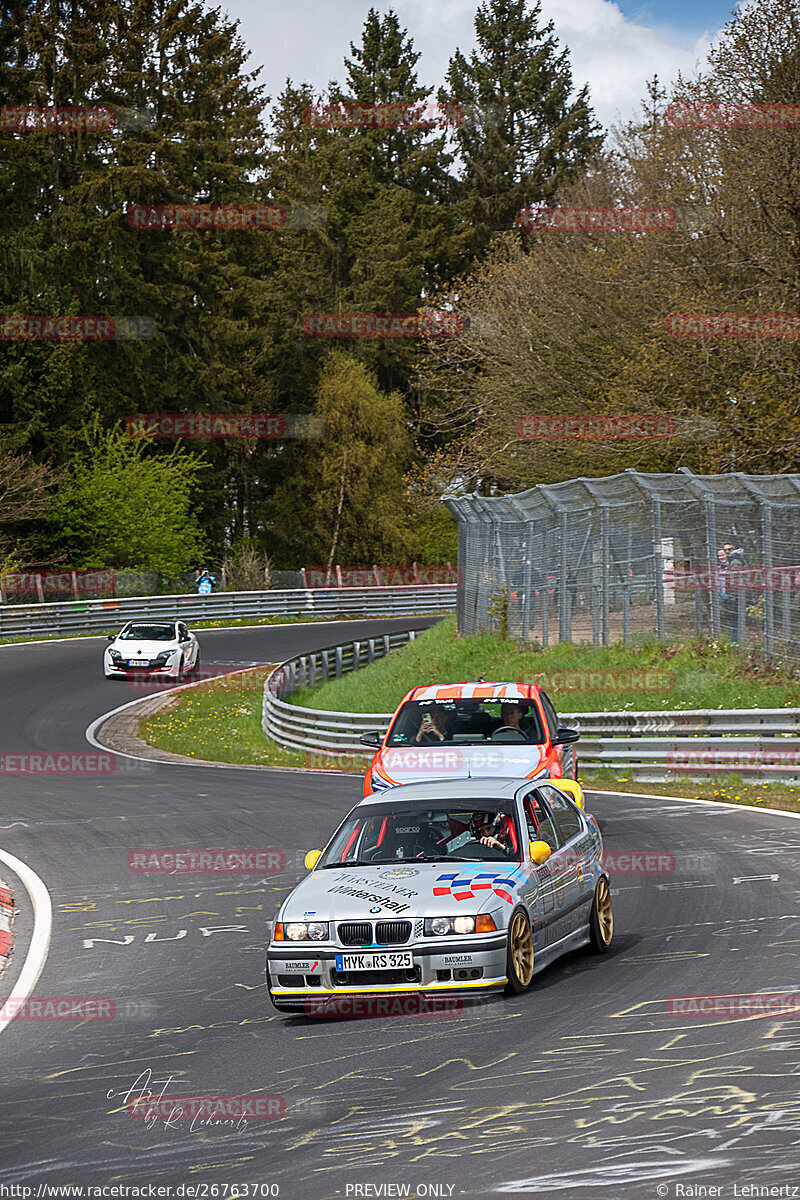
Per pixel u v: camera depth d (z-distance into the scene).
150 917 21.94
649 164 65.00
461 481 81.25
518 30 150.38
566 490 49.59
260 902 22.56
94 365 111.94
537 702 25.02
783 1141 9.31
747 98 55.16
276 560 135.50
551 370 66.69
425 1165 9.39
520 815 16.56
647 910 19.58
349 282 143.75
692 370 53.19
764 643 40.81
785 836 24.98
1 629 83.00
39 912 22.78
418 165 146.38
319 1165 9.61
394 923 14.69
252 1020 15.18
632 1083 11.02
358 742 43.75
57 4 114.44
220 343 123.62
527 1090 11.09
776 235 53.84
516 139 149.00
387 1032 13.87
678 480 44.84
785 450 49.84
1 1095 12.68
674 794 32.69
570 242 75.25
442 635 62.22
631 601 46.25
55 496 101.88
